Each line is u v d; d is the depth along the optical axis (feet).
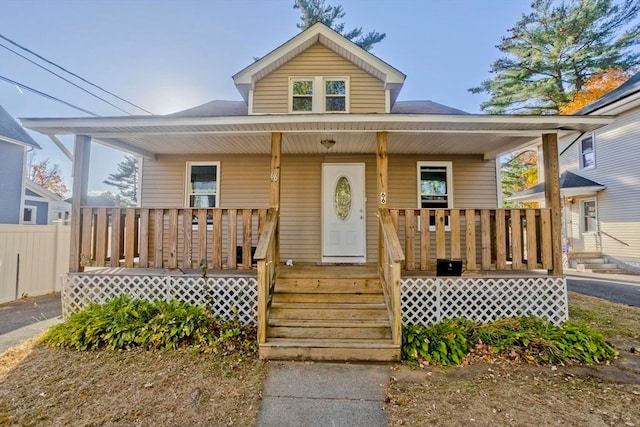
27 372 11.60
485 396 10.39
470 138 19.44
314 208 23.84
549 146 17.30
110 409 9.46
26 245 23.45
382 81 24.35
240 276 17.02
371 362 12.98
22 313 19.17
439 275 17.12
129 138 19.20
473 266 16.98
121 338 13.66
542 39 59.06
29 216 50.19
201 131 17.56
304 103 24.41
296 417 9.32
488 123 16.60
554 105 61.16
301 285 16.76
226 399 10.17
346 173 23.89
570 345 13.44
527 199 46.32
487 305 17.04
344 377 11.72
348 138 19.42
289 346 13.10
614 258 39.63
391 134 18.48
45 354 13.06
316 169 24.02
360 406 9.88
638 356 13.47
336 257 23.31
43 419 8.92
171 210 17.30
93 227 17.71
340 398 10.32
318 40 24.56
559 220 16.99
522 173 77.77
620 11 53.26
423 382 11.35
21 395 10.13
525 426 8.86
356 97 24.34
